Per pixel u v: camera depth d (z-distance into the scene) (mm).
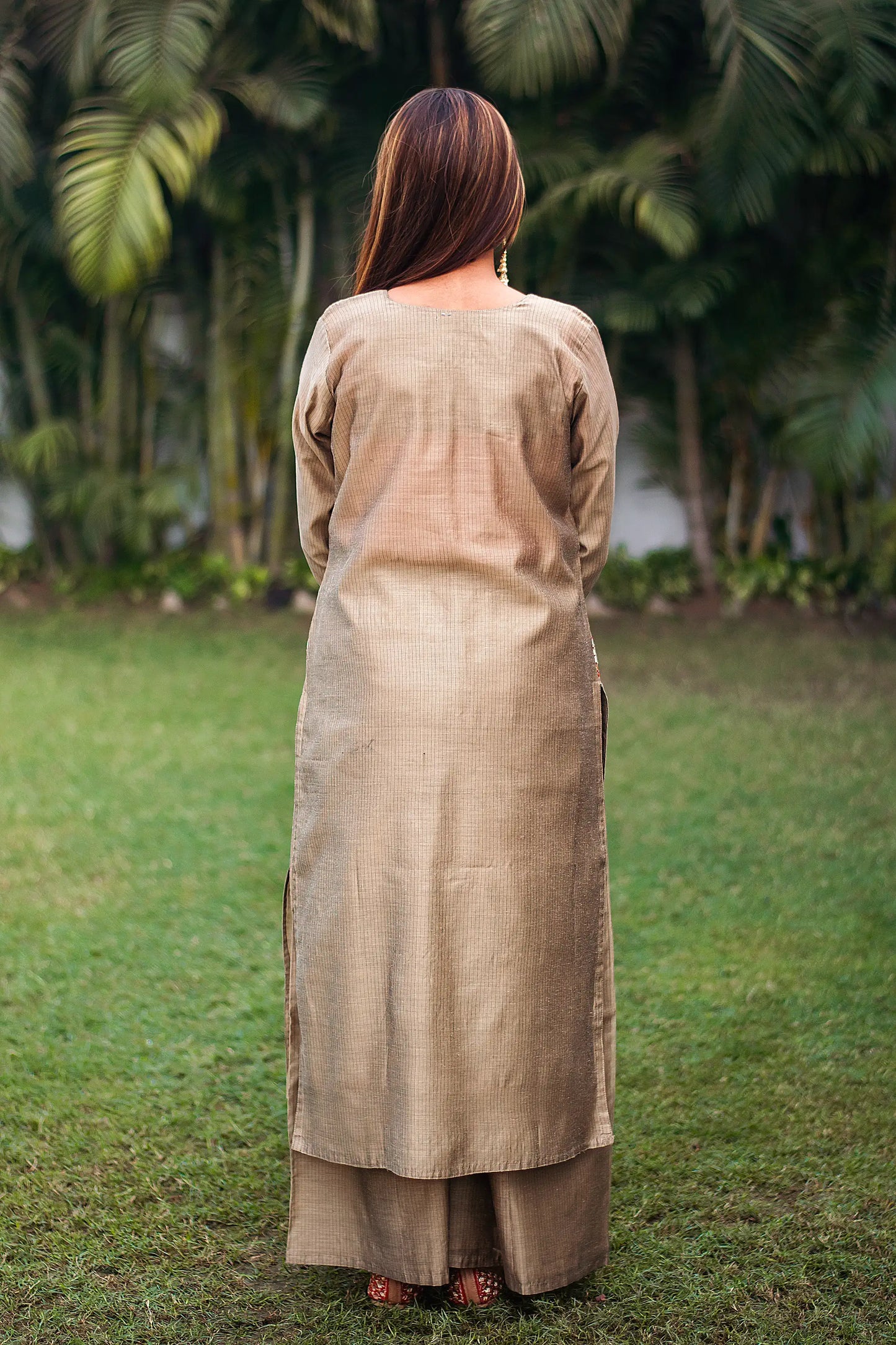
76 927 3025
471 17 5801
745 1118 2205
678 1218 1919
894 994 2686
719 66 6117
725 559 7730
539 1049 1576
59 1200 1965
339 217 7273
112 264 6109
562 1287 1739
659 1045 2475
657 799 4035
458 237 1583
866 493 7516
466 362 1552
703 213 6688
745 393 7516
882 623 7207
